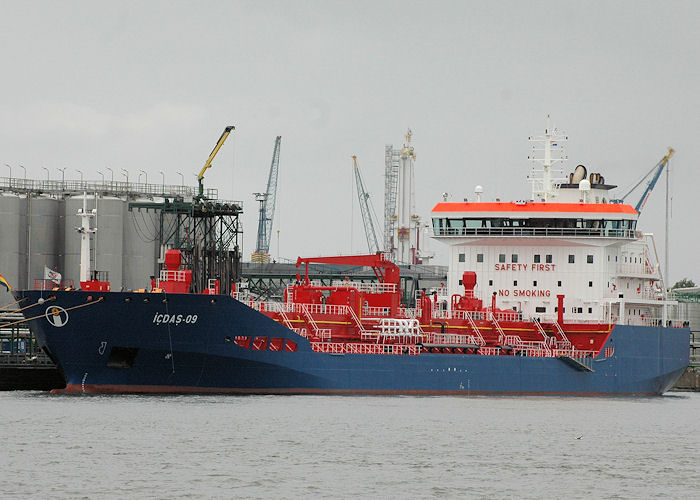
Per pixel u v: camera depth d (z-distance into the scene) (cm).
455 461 19250
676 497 17125
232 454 19162
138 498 16275
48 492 16500
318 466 18475
